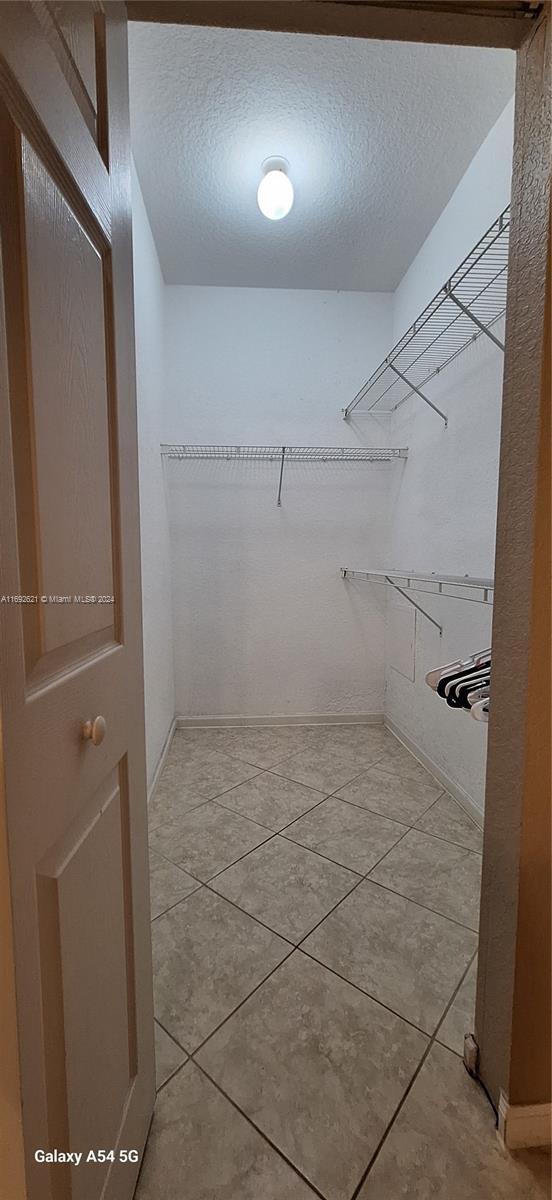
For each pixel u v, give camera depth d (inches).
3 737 15.7
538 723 30.2
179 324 105.7
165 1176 30.8
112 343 26.6
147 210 81.4
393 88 58.2
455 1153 32.1
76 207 21.6
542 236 28.2
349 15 29.7
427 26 30.2
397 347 78.8
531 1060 32.3
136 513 31.8
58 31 19.6
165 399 105.2
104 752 25.2
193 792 83.9
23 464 17.2
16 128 16.2
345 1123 33.8
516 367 31.0
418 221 83.7
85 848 22.7
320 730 114.5
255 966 47.2
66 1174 20.2
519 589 31.0
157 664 90.1
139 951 31.4
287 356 108.8
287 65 55.1
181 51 53.2
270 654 115.6
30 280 17.2
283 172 71.6
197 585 112.3
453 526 82.3
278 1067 37.5
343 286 106.4
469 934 51.5
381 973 46.4
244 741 107.6
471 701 42.6
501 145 63.2
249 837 69.9
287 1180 30.7
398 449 106.7
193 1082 36.4
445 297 60.9
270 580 114.0
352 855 65.6
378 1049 39.0
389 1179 30.8
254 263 97.3
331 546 114.6
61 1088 20.0
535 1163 31.5
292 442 110.6
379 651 117.6
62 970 20.0
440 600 87.3
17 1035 16.4
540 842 30.9
